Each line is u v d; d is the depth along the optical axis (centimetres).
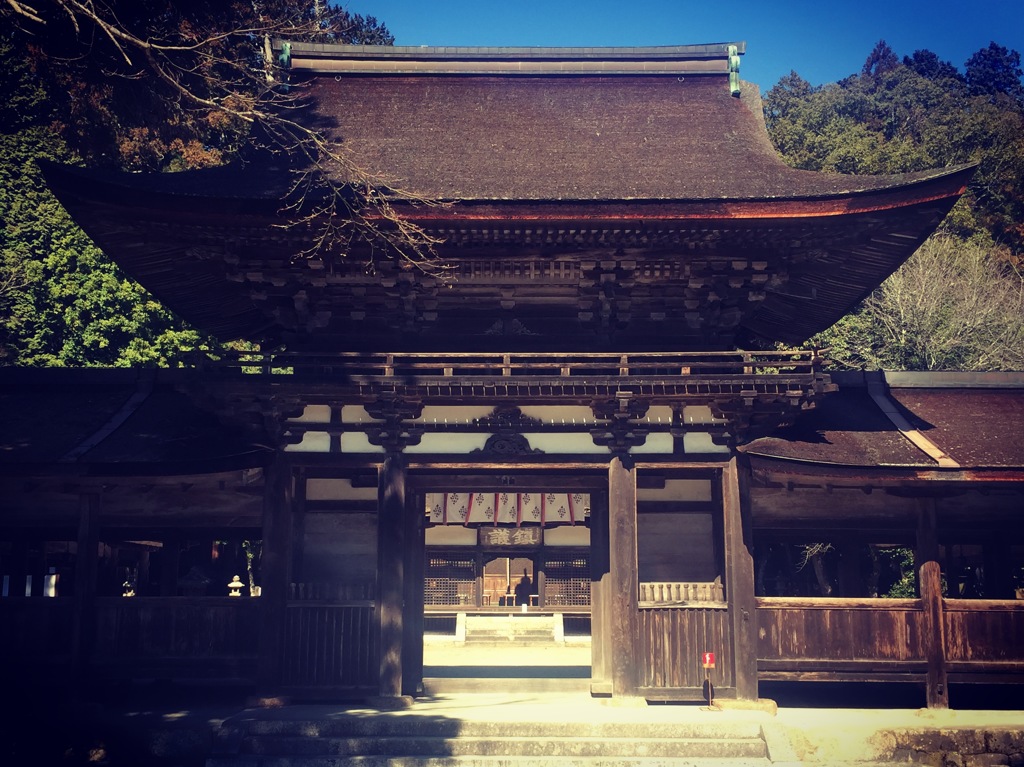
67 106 4278
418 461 2192
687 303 2292
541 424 2214
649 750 1884
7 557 3300
